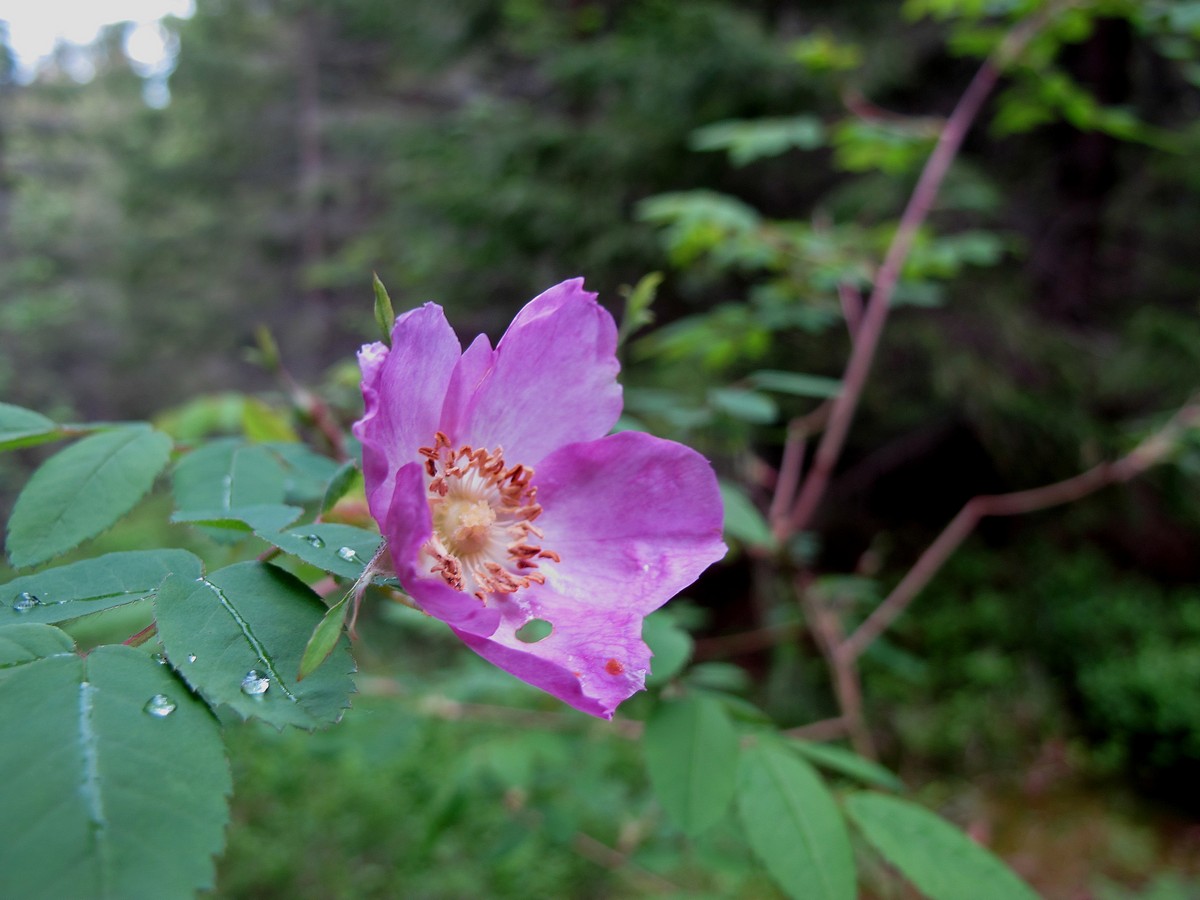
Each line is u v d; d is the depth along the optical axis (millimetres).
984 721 7715
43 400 16312
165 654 827
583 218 8414
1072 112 3141
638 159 8297
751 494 6469
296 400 1810
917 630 8398
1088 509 8305
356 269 12414
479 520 1234
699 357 5895
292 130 17031
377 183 14617
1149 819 7047
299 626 890
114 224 19547
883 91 8500
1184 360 7680
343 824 6070
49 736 709
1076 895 6391
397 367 1021
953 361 7859
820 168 8406
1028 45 3006
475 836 5938
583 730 2443
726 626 9094
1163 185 8633
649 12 7715
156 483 1292
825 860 1270
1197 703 7109
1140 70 8734
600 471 1257
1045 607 8453
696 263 7520
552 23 9344
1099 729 7793
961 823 7027
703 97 7793
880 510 9469
